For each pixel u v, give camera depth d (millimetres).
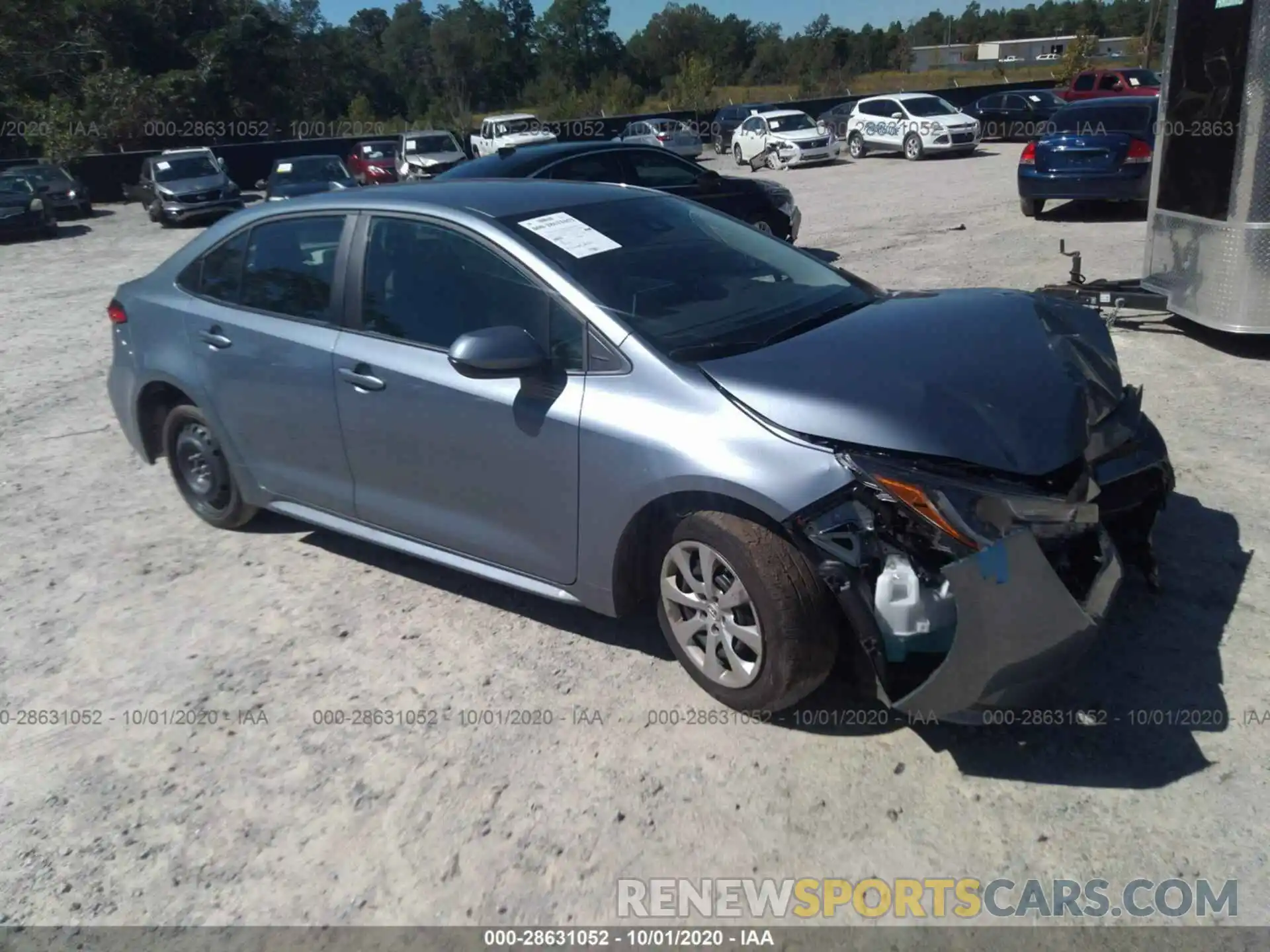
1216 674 3533
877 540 3090
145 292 5328
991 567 2910
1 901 3049
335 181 25781
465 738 3570
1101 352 3947
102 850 3219
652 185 10984
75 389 8758
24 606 4820
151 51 46094
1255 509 4664
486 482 3947
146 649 4352
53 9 43750
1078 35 41000
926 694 3033
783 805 3139
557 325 3777
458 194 4410
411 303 4195
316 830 3219
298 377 4504
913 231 13945
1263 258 6492
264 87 47969
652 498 3430
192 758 3613
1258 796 3006
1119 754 3217
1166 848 2867
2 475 6676
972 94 40844
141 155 34875
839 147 30797
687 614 3629
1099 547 3277
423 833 3168
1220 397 6164
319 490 4676
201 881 3061
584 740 3502
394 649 4172
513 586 4035
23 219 23750
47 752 3715
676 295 3900
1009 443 3148
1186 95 7070
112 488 6289
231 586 4844
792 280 4301
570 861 3010
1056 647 3004
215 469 5277
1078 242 12016
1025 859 2875
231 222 5039
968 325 3805
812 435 3176
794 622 3215
